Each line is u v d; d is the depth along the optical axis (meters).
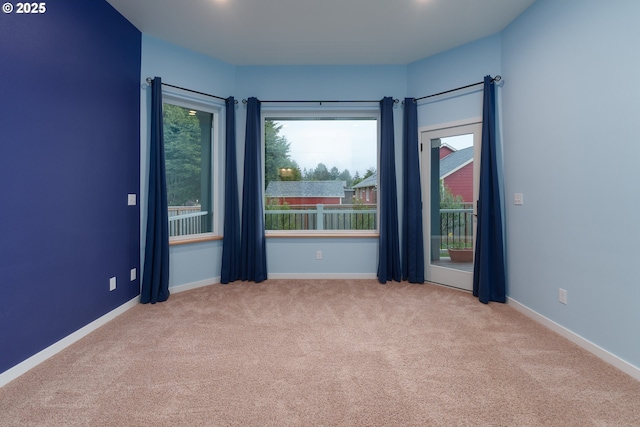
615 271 1.77
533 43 2.44
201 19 2.69
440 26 2.82
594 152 1.90
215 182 3.56
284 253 3.67
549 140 2.28
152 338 2.09
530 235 2.50
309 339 2.07
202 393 1.49
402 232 3.55
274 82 3.60
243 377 1.63
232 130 3.46
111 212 2.45
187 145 3.37
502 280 2.80
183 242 3.17
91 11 2.23
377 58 3.43
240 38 3.01
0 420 1.30
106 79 2.39
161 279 2.86
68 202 2.03
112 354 1.87
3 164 1.60
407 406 1.40
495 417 1.33
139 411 1.36
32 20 1.75
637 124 1.65
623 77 1.72
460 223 3.25
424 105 3.44
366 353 1.88
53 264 1.91
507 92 2.79
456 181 3.26
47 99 1.86
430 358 1.82
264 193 3.76
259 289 3.23
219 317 2.46
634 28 1.66
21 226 1.70
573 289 2.06
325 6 2.54
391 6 2.54
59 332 1.94
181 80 3.15
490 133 2.84
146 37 2.90
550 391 1.51
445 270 3.34
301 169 3.77
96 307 2.28
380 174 3.58
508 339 2.08
